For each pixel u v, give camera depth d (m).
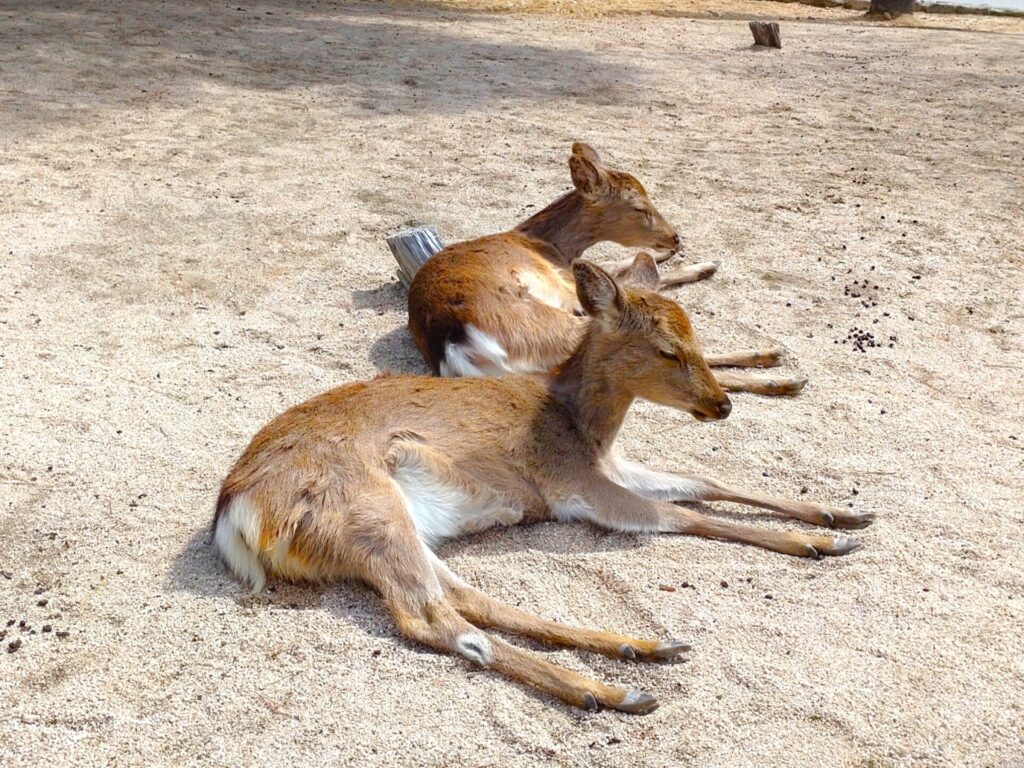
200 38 6.20
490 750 1.70
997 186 4.11
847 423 2.57
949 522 2.22
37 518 2.22
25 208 3.72
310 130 4.67
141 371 2.77
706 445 2.49
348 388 2.19
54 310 3.07
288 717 1.76
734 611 1.98
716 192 4.02
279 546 1.98
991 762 1.69
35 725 1.74
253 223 3.68
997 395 2.71
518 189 3.99
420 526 2.09
